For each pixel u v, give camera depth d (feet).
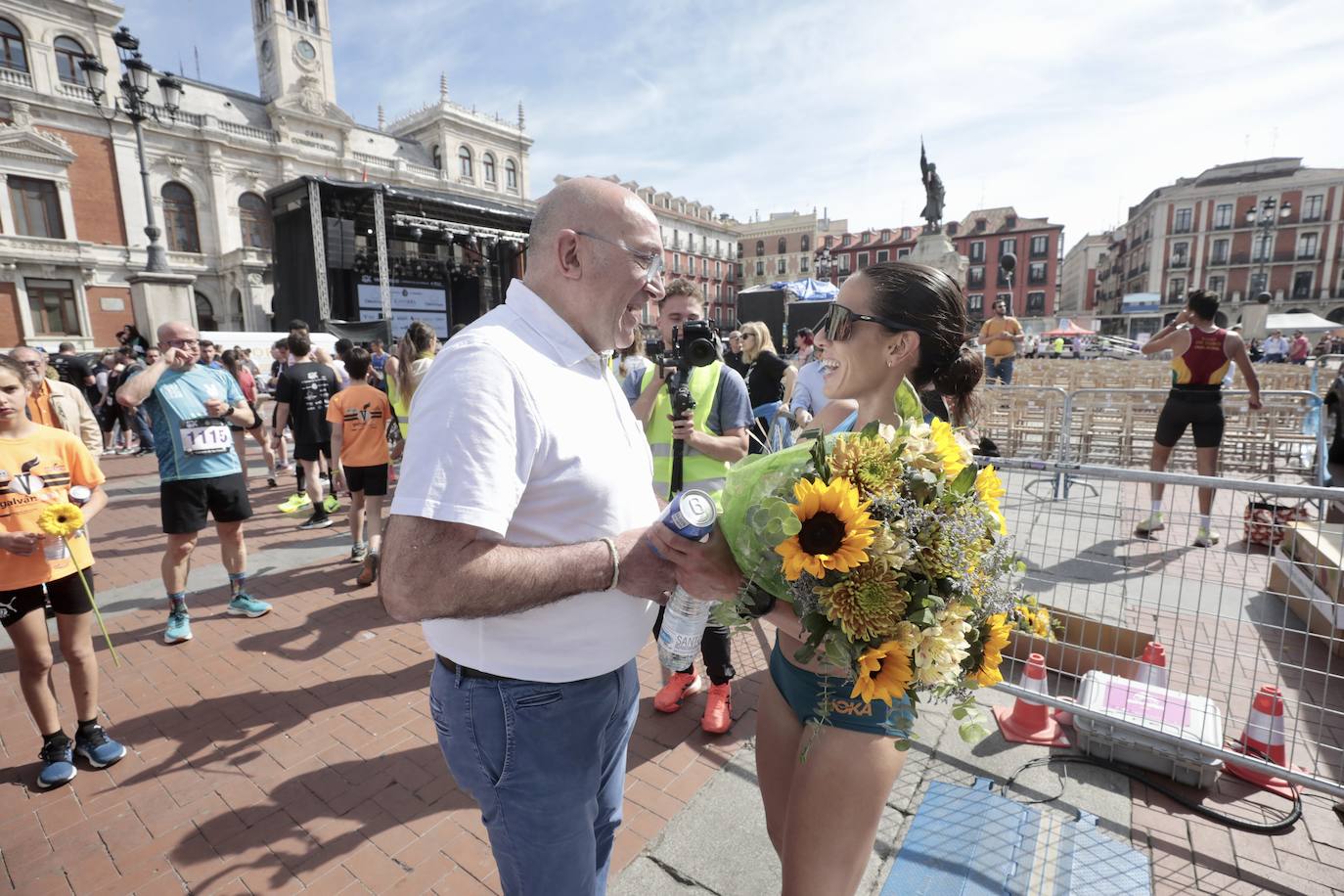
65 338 90.02
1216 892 6.15
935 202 75.20
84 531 8.63
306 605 14.12
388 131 144.46
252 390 26.71
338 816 7.70
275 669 11.28
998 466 9.14
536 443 3.68
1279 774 7.08
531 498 3.77
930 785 7.69
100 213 92.22
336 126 121.08
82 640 8.59
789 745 4.69
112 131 92.32
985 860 6.44
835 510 3.39
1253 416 23.52
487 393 3.47
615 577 3.70
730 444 9.09
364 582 15.03
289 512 22.15
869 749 4.14
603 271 4.08
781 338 45.88
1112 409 25.25
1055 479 10.00
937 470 3.67
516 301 4.16
